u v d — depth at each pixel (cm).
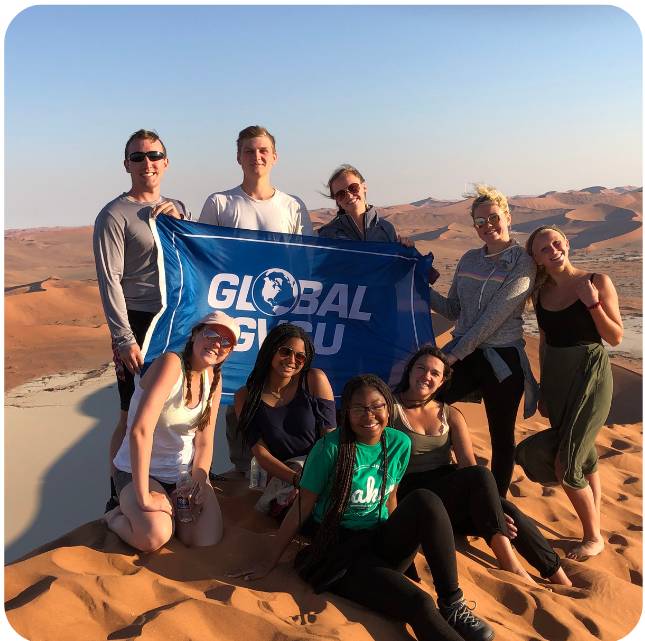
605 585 271
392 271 343
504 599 250
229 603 210
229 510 288
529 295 302
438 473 270
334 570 225
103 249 309
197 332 249
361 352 339
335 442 234
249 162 330
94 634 193
